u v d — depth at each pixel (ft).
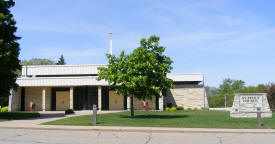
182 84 152.97
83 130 50.90
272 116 76.69
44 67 138.72
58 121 63.05
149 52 69.87
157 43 71.15
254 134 46.09
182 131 48.26
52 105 132.57
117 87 75.97
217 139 40.52
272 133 47.11
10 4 81.41
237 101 74.90
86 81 120.47
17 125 56.39
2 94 82.64
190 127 52.80
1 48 75.36
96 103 130.11
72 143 36.55
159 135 44.68
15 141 37.88
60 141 38.01
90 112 108.99
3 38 77.00
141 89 71.87
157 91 69.05
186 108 142.82
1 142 37.09
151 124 56.44
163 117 74.95
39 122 63.87
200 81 149.59
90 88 131.13
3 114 87.61
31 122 63.93
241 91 181.78
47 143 36.35
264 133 47.21
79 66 138.10
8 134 45.16
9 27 78.28
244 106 74.33
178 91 144.25
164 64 70.38
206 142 37.91
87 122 60.13
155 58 71.10
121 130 50.06
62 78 121.08
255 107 73.97
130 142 37.76
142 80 66.54
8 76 80.64
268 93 107.76
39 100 131.13
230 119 67.51
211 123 58.54
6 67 76.13
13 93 125.08
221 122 60.49
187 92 144.15
